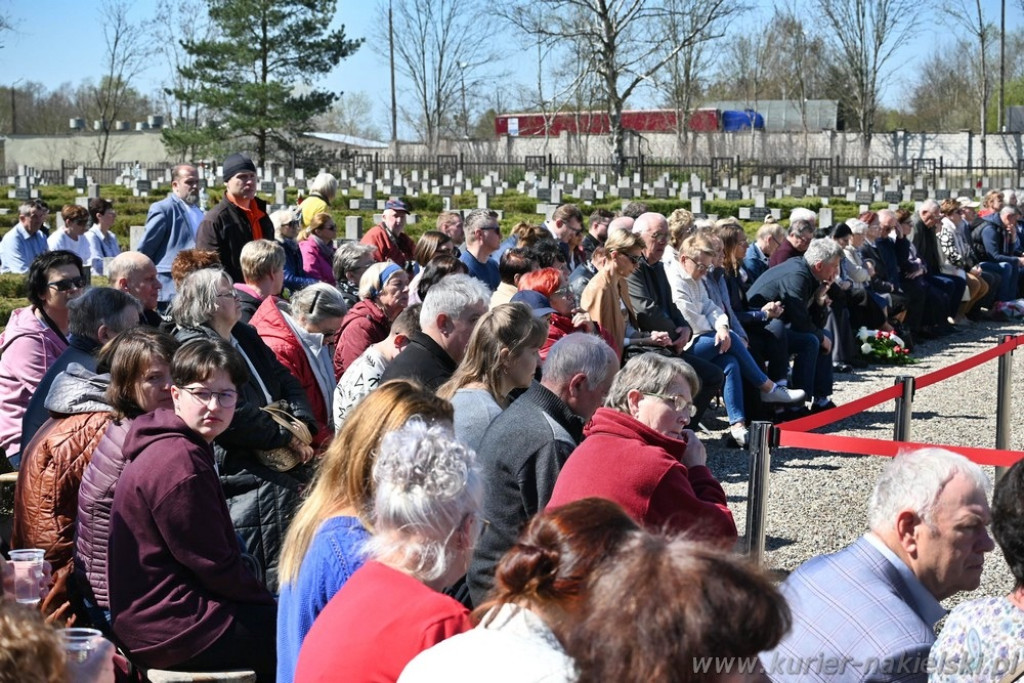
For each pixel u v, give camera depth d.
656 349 7.93
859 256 12.28
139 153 64.31
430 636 2.47
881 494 3.18
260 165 49.78
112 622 3.97
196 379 3.96
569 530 2.18
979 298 15.55
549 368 4.39
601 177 44.75
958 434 9.01
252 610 3.99
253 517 4.67
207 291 5.35
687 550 1.78
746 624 1.68
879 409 9.95
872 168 42.22
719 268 8.95
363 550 2.77
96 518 4.12
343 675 2.47
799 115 64.25
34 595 3.54
